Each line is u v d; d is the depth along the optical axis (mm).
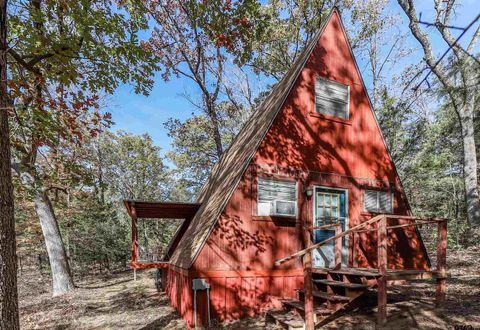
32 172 7973
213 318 6621
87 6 5930
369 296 7625
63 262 13148
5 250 3826
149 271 19500
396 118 17250
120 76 7113
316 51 9086
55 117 7230
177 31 17625
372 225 8984
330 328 5730
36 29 5906
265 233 7496
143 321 7355
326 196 8531
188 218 10844
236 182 7395
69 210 18375
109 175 28875
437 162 16750
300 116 8484
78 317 8242
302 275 7703
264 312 7094
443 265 6332
